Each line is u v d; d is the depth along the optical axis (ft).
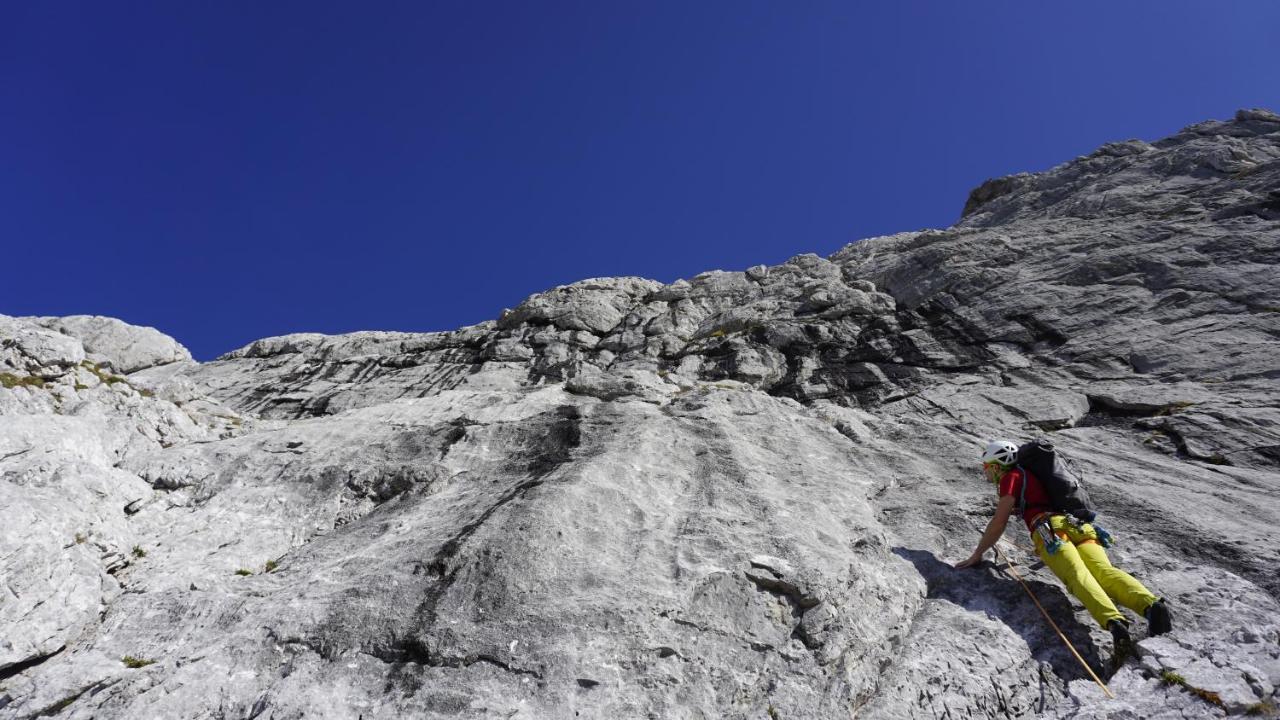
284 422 45.06
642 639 19.98
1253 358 41.32
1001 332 53.67
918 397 48.21
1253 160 66.49
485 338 81.41
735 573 22.63
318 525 29.63
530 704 17.94
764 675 19.71
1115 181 72.69
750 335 63.72
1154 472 32.27
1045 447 24.86
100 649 20.92
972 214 85.76
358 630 20.59
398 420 39.17
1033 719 19.15
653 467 31.07
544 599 21.31
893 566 24.90
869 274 71.72
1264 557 23.59
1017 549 26.08
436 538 25.21
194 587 24.08
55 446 27.96
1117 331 48.67
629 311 81.71
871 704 19.43
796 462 33.32
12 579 20.71
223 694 19.02
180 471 31.48
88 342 66.90
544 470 31.17
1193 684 18.40
